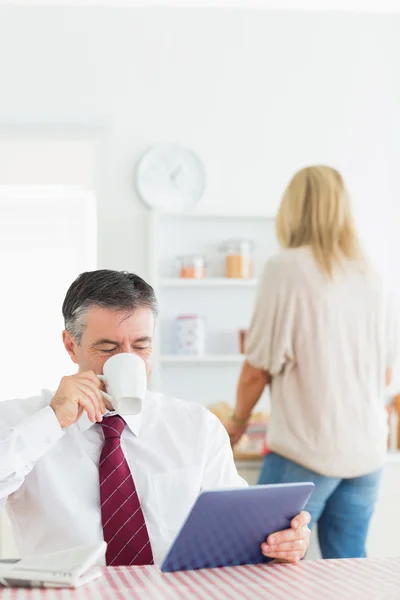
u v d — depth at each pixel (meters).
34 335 3.85
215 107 3.78
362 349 2.59
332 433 2.56
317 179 2.66
